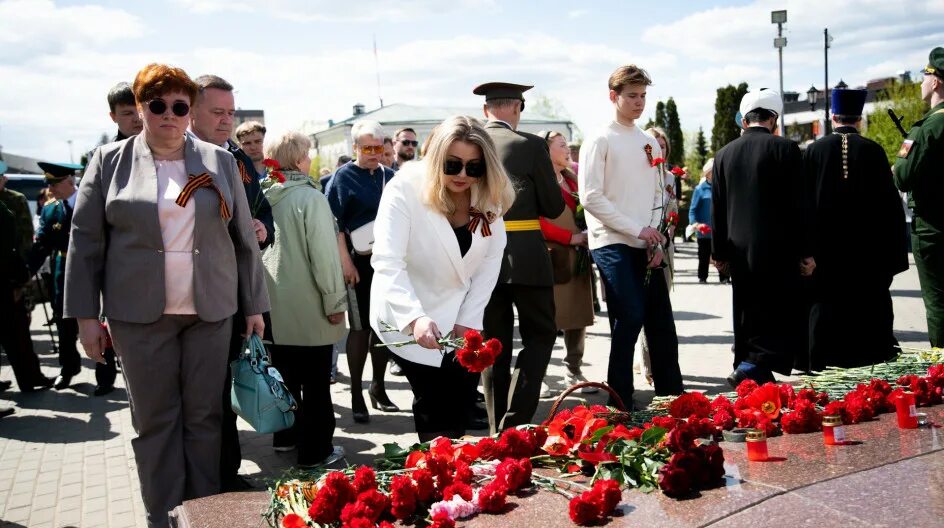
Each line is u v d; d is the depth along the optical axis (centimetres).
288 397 396
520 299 498
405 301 350
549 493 272
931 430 322
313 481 300
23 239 1036
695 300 1321
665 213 610
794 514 239
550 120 6288
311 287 489
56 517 464
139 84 380
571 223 662
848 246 580
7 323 805
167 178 388
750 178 557
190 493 396
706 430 318
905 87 3409
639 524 240
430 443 317
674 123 4991
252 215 464
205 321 388
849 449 299
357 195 616
